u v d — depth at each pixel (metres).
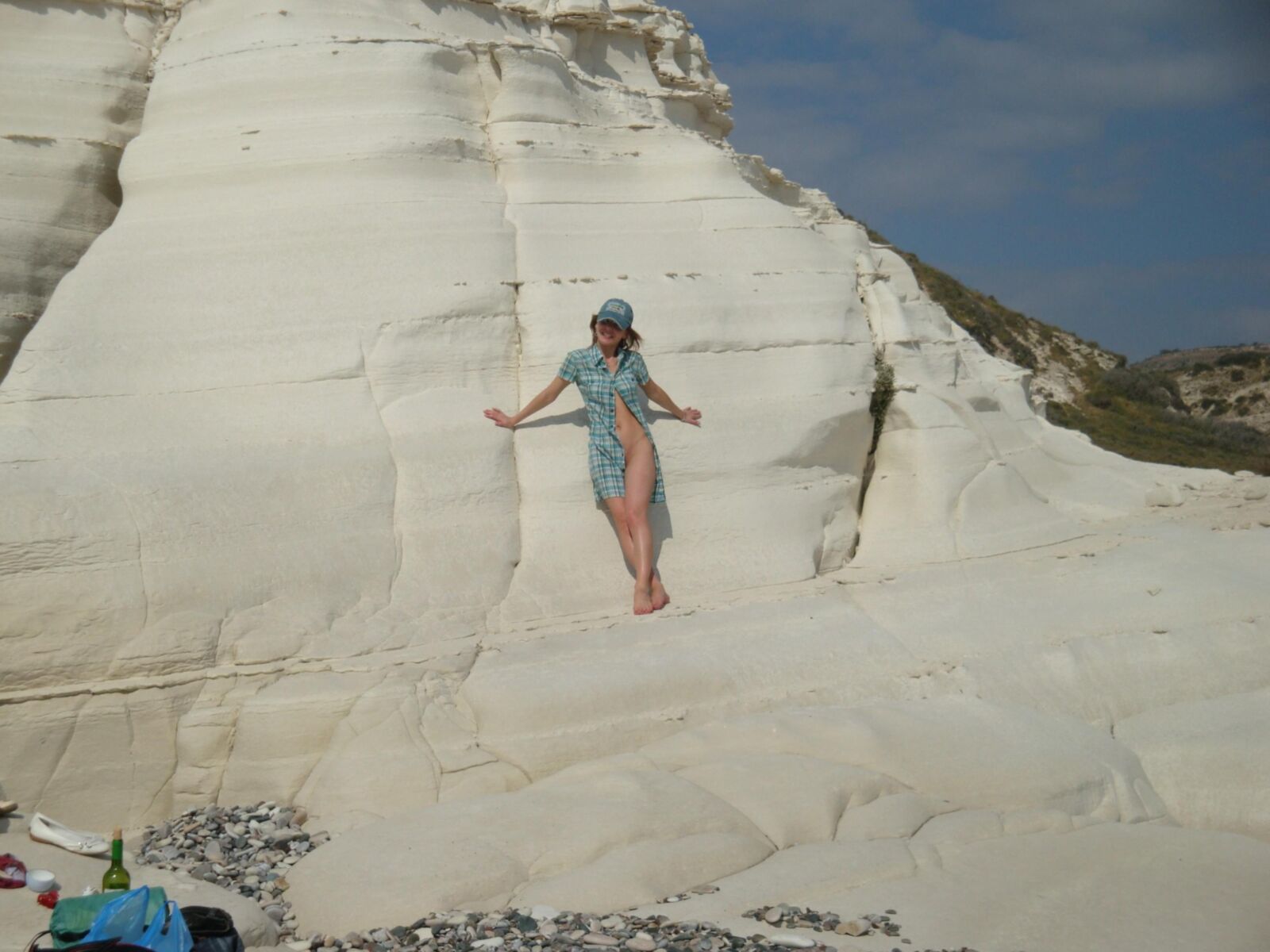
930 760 6.35
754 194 9.03
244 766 6.17
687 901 5.07
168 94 7.98
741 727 6.43
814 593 7.61
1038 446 10.57
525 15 8.98
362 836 5.43
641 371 7.52
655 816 5.51
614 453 7.45
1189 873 5.62
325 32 7.97
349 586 6.77
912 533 8.51
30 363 6.79
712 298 8.24
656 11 10.38
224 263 7.37
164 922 3.97
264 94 7.85
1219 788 6.62
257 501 6.69
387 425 7.23
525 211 8.10
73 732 6.00
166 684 6.18
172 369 7.02
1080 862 5.68
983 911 5.11
